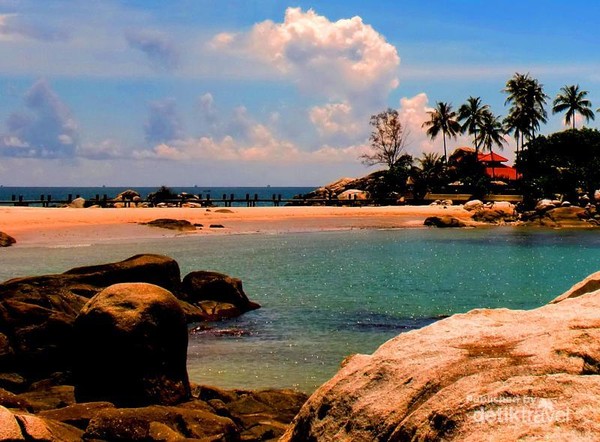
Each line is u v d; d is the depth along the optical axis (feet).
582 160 282.77
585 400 13.84
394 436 16.25
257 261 118.62
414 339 20.27
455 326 20.95
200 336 59.62
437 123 324.80
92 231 157.69
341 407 19.08
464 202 281.74
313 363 50.85
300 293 84.94
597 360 16.02
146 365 36.96
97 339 37.14
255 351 54.44
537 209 226.99
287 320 67.15
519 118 296.51
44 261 108.37
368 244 154.81
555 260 127.34
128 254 119.85
